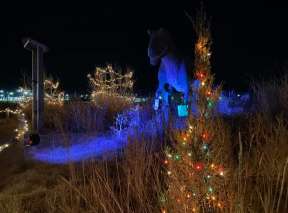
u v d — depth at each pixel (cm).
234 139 454
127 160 445
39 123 812
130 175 409
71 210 372
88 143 615
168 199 329
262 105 581
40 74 822
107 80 1063
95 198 375
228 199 304
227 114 609
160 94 773
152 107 773
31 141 695
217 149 339
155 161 433
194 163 296
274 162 363
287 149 382
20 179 520
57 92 1211
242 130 492
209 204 303
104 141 608
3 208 408
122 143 555
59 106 1023
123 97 977
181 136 307
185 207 299
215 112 416
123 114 779
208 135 299
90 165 484
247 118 548
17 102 1421
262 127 458
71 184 415
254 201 320
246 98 733
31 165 582
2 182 539
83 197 377
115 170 458
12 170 583
